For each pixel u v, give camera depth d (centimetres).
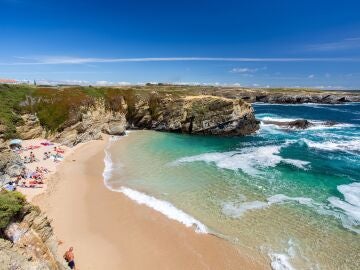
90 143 5050
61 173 3372
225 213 2492
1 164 2966
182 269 1820
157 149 4703
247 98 15538
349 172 3547
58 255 1582
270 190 2980
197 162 3934
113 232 2200
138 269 1814
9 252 1234
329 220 2375
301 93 16050
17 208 1377
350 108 12238
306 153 4438
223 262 1880
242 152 4497
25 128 4703
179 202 2700
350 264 1856
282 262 1869
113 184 3122
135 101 6738
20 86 5478
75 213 2447
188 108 6247
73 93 5766
